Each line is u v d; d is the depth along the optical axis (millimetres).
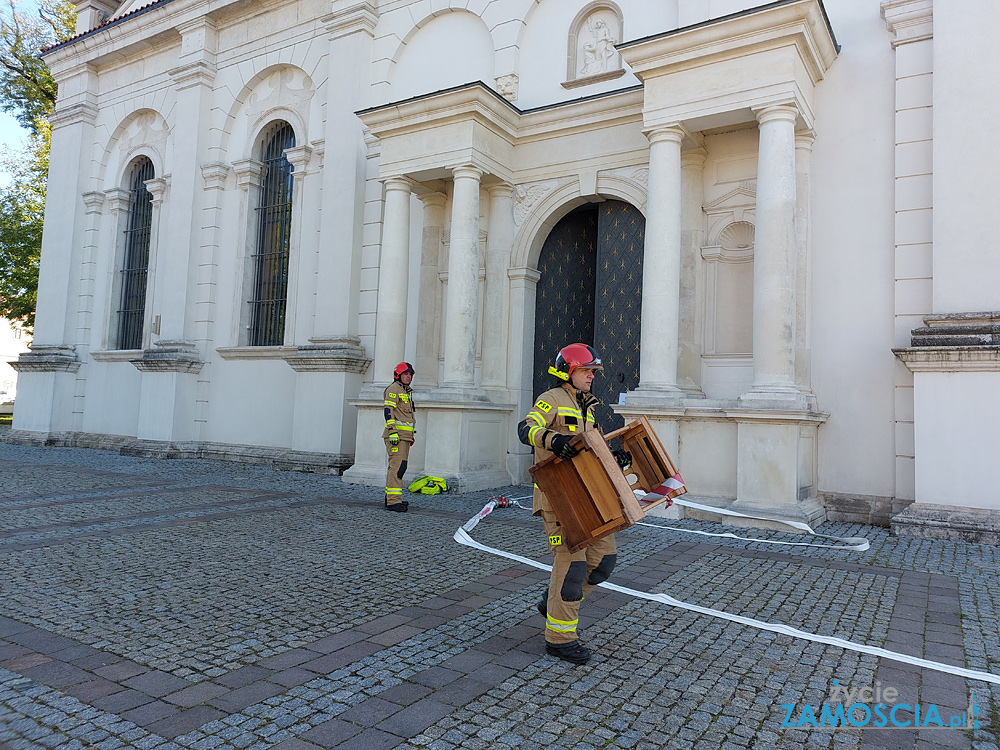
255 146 15586
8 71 23953
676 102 8891
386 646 3865
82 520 7457
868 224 8812
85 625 4137
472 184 10688
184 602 4617
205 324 15406
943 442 7551
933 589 5238
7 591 4805
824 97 9242
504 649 3838
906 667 3668
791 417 7746
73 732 2809
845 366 8797
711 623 4352
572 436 3539
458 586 5129
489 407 10758
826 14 8625
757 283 8312
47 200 19203
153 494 9430
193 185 15711
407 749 2715
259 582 5137
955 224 7883
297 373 13133
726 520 8016
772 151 8258
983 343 7348
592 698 3217
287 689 3266
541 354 11688
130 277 18094
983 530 7098
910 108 8594
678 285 9031
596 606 4684
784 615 4551
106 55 18297
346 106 13352
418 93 13008
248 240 15375
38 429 18047
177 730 2844
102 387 17625
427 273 12258
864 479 8562
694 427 8680
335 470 12227
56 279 18625
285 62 14969
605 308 10898
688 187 9852
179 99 16266
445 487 10109
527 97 11789
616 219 10953
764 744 2818
